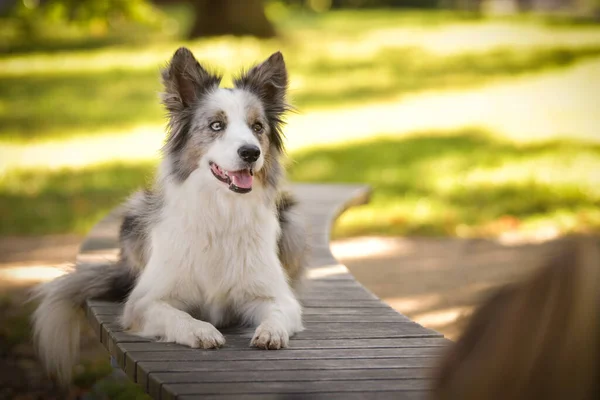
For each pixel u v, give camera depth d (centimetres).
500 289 204
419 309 711
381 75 2211
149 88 1977
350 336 440
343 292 538
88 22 2620
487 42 2788
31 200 1090
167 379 366
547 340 186
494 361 191
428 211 1059
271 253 463
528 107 1828
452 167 1298
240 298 458
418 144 1478
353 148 1448
